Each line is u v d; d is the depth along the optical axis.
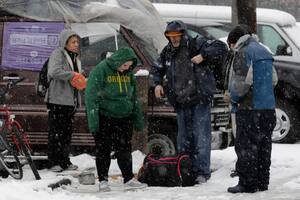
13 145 15.86
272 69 13.99
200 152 15.64
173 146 17.81
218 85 15.62
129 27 17.88
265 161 14.05
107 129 14.52
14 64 17.78
